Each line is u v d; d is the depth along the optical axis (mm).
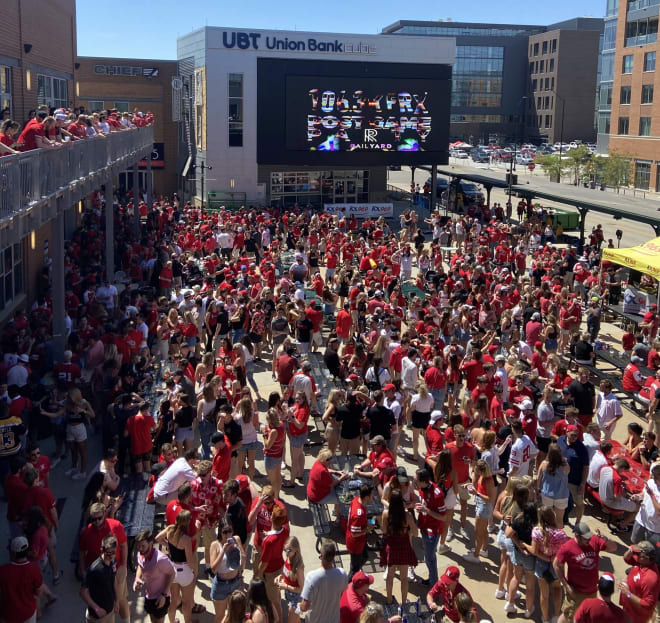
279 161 48438
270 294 20828
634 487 12172
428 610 9273
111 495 11234
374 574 10734
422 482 10062
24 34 24406
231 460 12414
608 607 8070
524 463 11648
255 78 47719
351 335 21484
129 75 55219
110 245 26109
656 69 75062
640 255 22531
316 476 11305
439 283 24906
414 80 48938
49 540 10055
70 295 20672
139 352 16203
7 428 11781
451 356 15898
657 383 15742
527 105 148625
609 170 77750
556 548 9312
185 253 31141
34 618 8328
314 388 14148
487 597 10367
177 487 10727
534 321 19297
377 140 49250
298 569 8750
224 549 8914
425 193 53281
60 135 15992
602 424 14430
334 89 48031
